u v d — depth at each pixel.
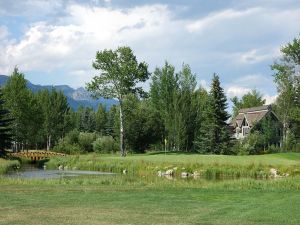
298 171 38.28
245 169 39.75
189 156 53.34
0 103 61.59
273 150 71.31
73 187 21.12
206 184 24.86
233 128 96.31
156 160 47.59
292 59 69.88
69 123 107.81
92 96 65.88
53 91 105.19
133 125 75.19
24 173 41.47
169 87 78.50
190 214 13.98
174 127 75.56
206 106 74.62
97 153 77.19
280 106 75.81
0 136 59.91
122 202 16.41
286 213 14.17
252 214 13.99
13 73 74.88
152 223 12.44
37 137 99.44
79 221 12.57
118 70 64.31
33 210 14.30
